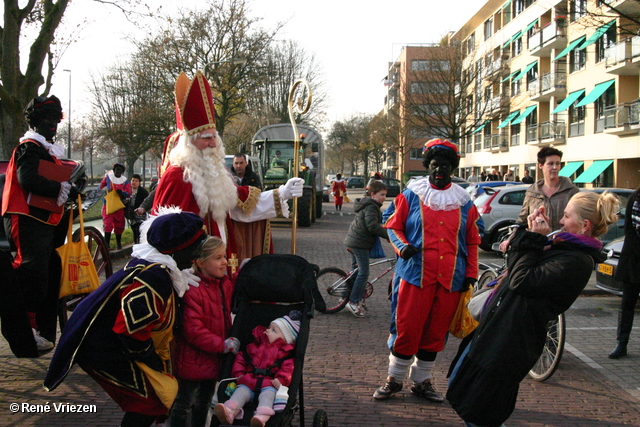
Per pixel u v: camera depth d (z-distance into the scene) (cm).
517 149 3950
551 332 501
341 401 444
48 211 448
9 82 1070
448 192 426
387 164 8169
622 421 416
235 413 301
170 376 304
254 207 419
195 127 379
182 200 374
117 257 1139
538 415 425
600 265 745
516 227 334
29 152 434
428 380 449
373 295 845
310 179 2030
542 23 3422
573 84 3064
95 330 287
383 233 684
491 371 309
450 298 422
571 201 318
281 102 4519
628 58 2386
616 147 2672
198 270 338
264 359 331
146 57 2733
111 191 1126
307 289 362
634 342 608
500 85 3800
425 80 3644
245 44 2778
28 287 443
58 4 1106
